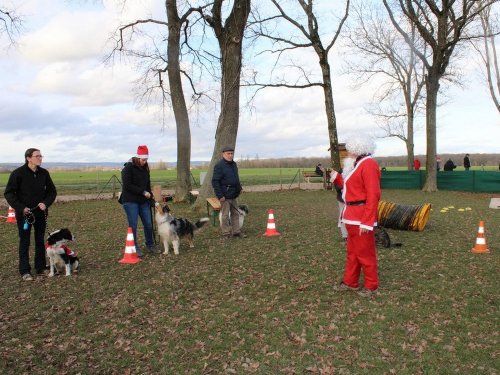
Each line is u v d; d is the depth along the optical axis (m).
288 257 8.34
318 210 16.23
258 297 6.16
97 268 7.94
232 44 15.64
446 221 12.97
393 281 6.70
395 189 29.31
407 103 34.19
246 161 90.44
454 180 27.02
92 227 12.91
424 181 28.48
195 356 4.51
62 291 6.64
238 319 5.39
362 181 5.75
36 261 7.61
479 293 6.09
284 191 27.00
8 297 6.41
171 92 19.00
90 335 5.09
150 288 6.70
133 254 8.34
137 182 8.55
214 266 7.84
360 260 5.99
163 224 8.76
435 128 25.81
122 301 6.15
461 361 4.22
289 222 13.03
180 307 5.88
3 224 14.15
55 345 4.85
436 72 24.73
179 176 19.38
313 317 5.35
